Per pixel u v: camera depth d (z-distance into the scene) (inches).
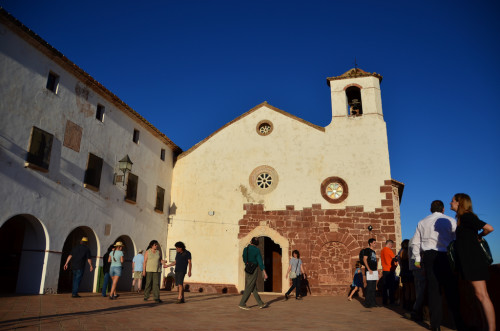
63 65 473.7
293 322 264.5
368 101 667.4
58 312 279.3
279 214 646.5
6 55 398.0
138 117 625.3
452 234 225.3
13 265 540.4
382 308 375.9
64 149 468.8
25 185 409.1
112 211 553.0
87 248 424.8
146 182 644.7
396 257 431.5
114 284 407.2
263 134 694.5
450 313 221.1
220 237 662.5
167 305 365.4
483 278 181.8
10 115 397.4
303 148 668.1
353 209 620.1
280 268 672.4
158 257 402.0
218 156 706.2
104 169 542.6
